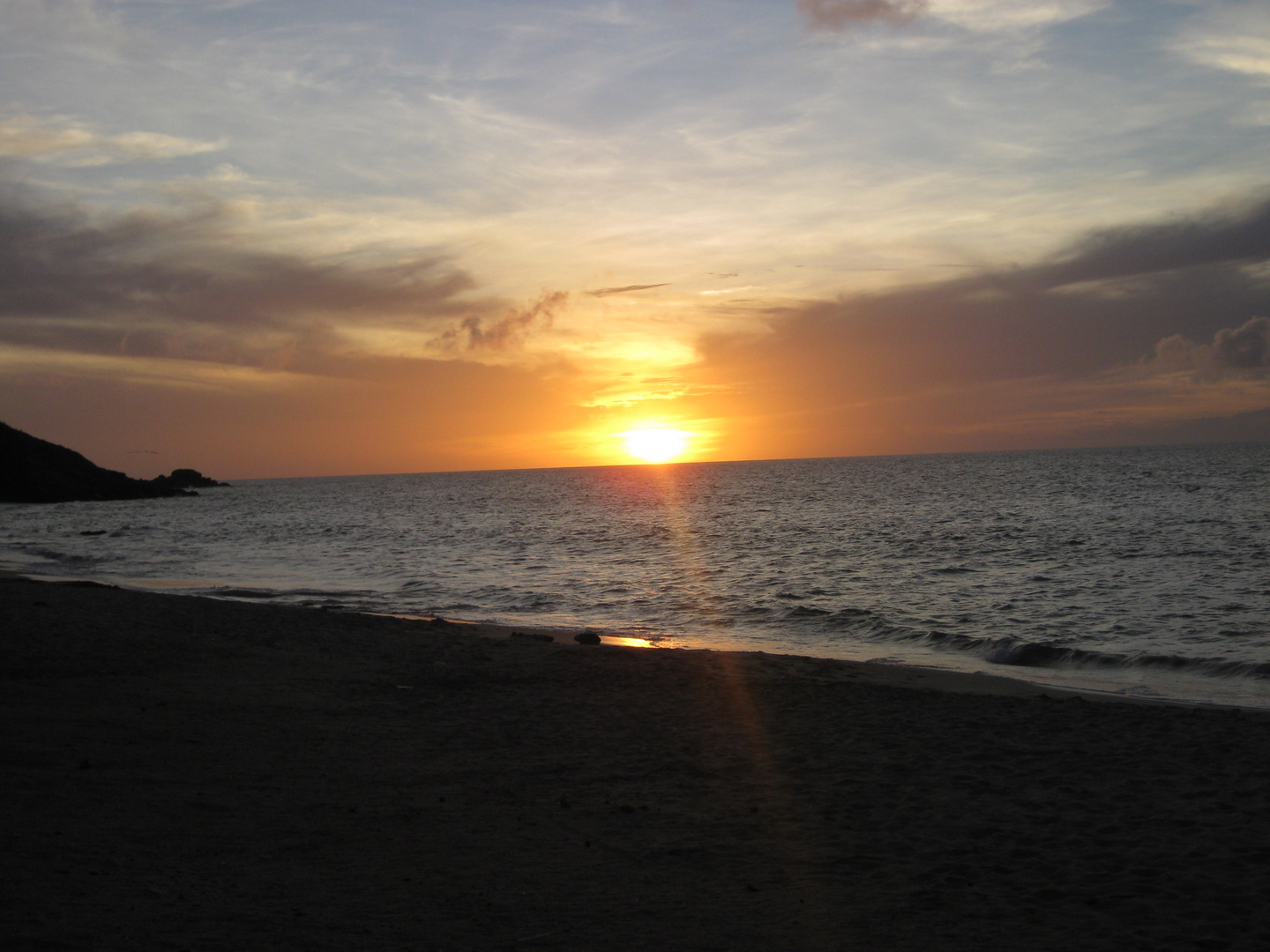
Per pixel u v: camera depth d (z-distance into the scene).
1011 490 84.25
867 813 7.63
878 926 5.27
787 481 133.12
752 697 12.49
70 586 19.39
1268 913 5.43
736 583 30.00
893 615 22.59
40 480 114.19
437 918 5.16
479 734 10.25
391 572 34.19
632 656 15.53
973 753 9.62
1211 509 55.59
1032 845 6.77
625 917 5.31
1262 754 9.24
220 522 71.75
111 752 8.50
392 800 7.65
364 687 12.46
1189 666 15.79
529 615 23.67
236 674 12.61
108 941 4.47
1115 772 8.76
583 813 7.53
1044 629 20.14
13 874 5.34
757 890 5.85
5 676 11.42
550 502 98.19
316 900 5.34
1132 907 5.57
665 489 127.56
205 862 5.89
